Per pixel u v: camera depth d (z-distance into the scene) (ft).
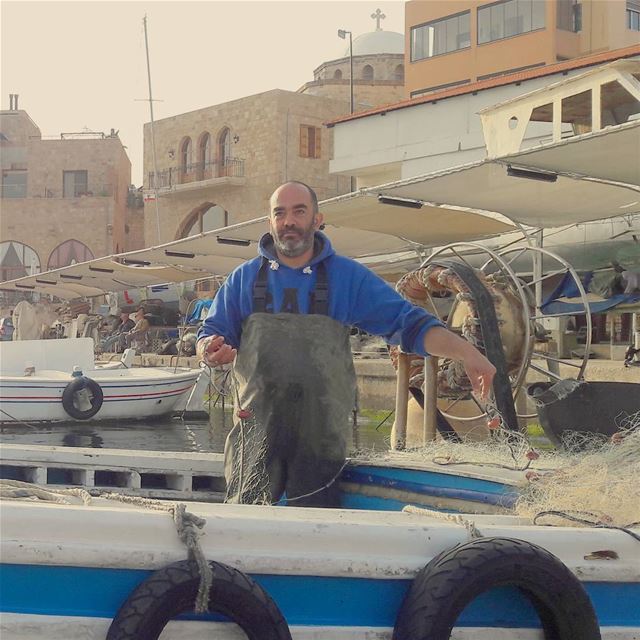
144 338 99.81
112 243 186.80
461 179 35.47
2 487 10.57
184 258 70.59
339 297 13.09
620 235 49.57
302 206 12.78
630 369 46.24
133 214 208.23
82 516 8.45
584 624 9.23
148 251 68.39
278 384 12.96
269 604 8.57
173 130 160.04
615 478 11.41
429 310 27.09
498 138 54.70
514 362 27.73
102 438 54.75
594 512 10.75
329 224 47.26
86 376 62.28
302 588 8.99
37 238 187.52
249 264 13.47
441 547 9.33
